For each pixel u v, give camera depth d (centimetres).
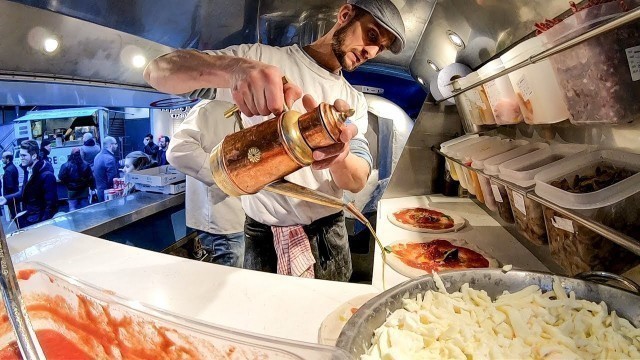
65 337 113
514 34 159
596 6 83
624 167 114
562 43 88
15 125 282
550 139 168
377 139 336
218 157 89
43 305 117
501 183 145
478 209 231
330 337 99
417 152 265
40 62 180
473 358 78
